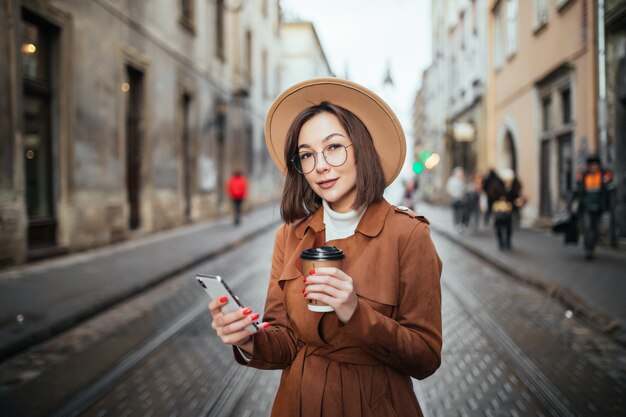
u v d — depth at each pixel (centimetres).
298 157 153
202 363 410
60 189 966
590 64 1073
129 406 330
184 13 1670
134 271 781
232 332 126
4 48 795
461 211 1619
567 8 1196
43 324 480
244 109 2397
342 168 142
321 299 118
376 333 121
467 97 2369
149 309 593
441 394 347
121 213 1171
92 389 356
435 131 3575
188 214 1712
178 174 1567
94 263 865
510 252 977
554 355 416
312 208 158
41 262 873
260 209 2655
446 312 570
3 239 792
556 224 927
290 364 145
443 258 1005
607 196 839
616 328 461
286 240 156
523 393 344
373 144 148
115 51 1156
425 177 4094
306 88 148
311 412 134
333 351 137
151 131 1362
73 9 985
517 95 1619
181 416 315
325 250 123
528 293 659
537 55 1422
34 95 921
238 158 2300
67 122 971
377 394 134
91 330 507
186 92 1644
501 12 1795
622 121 992
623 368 385
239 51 2250
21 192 832
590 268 770
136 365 405
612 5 969
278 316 152
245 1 2402
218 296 127
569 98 1241
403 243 137
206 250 1040
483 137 2041
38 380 375
